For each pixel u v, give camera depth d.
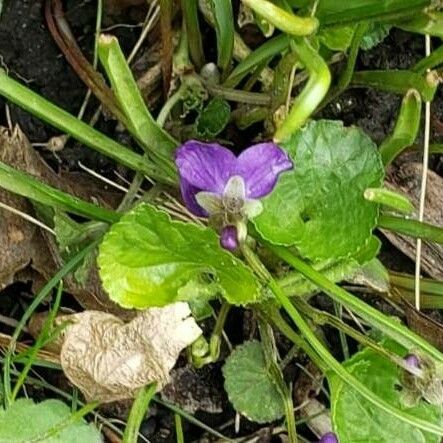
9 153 0.12
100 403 0.12
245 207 0.10
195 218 0.12
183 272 0.11
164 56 0.12
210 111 0.12
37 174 0.12
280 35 0.12
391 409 0.11
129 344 0.11
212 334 0.12
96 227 0.12
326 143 0.11
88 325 0.11
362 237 0.11
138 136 0.11
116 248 0.11
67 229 0.12
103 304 0.12
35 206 0.12
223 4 0.11
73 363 0.11
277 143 0.10
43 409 0.11
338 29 0.12
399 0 0.11
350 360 0.12
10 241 0.12
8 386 0.11
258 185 0.10
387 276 0.12
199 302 0.12
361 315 0.11
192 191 0.10
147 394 0.11
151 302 0.11
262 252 0.12
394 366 0.12
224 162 0.10
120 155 0.12
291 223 0.11
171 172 0.12
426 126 0.12
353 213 0.11
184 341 0.11
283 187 0.11
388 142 0.11
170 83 0.12
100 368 0.11
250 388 0.12
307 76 0.12
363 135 0.11
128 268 0.11
